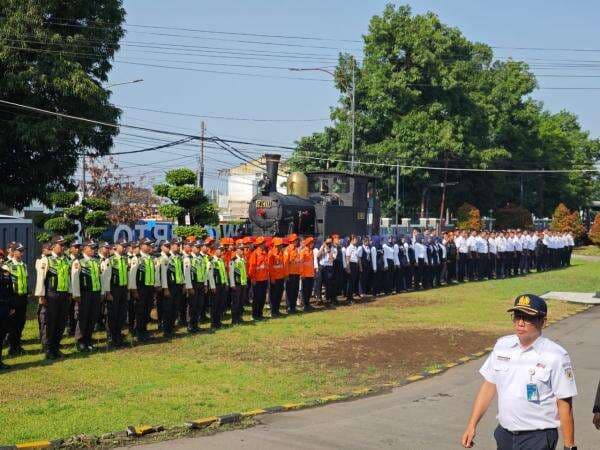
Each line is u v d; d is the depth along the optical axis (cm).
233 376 1277
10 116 2725
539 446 584
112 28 2855
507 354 604
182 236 2211
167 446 874
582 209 7631
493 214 5712
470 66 4938
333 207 2686
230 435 928
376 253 2630
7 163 2795
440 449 887
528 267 3803
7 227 2205
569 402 588
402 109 4781
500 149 5050
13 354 1441
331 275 2322
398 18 4759
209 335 1705
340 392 1193
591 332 1878
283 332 1758
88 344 1507
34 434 903
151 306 1647
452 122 4816
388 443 907
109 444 881
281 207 2458
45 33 2642
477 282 3253
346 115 4825
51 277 1403
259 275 1953
